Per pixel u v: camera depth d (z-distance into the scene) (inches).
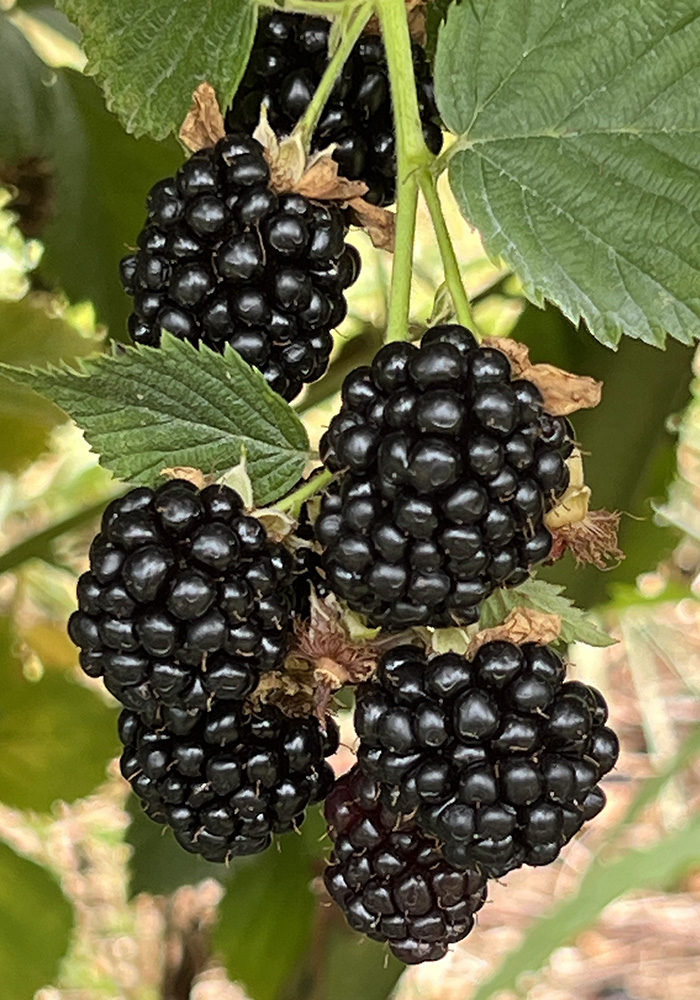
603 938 32.0
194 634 11.7
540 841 11.9
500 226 12.2
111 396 12.1
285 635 11.9
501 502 11.6
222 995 29.8
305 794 12.4
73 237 15.6
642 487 14.7
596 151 12.2
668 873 10.0
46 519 21.0
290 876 15.4
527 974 10.1
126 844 15.8
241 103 12.8
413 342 12.3
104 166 15.5
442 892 12.3
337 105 12.6
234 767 12.1
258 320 12.1
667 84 12.1
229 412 12.1
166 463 12.2
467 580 11.6
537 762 11.8
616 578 15.6
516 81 12.2
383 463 11.5
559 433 11.8
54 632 21.4
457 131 12.2
